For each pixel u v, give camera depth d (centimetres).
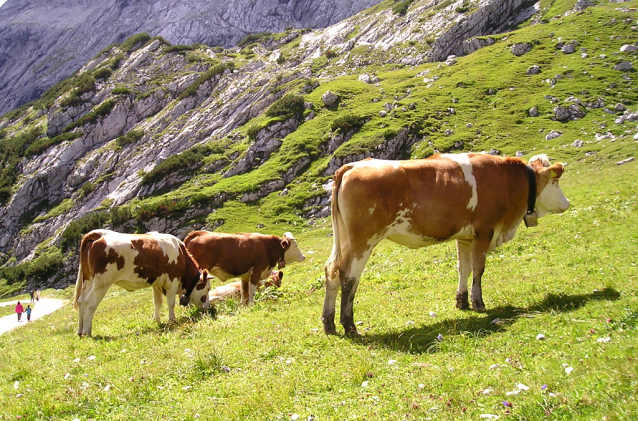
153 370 858
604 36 9062
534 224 1205
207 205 7756
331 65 14075
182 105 13275
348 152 7744
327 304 999
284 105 10038
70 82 17550
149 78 15250
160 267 1442
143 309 1959
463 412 560
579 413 496
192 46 17200
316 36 17175
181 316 1491
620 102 7056
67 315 3434
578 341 694
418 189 985
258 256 1816
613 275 1012
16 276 8444
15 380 923
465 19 12581
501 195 1055
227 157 9688
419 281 1465
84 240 1396
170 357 930
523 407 532
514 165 1109
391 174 978
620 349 611
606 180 2864
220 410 668
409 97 8988
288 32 18950
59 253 8806
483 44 10925
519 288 1098
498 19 12525
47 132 14050
